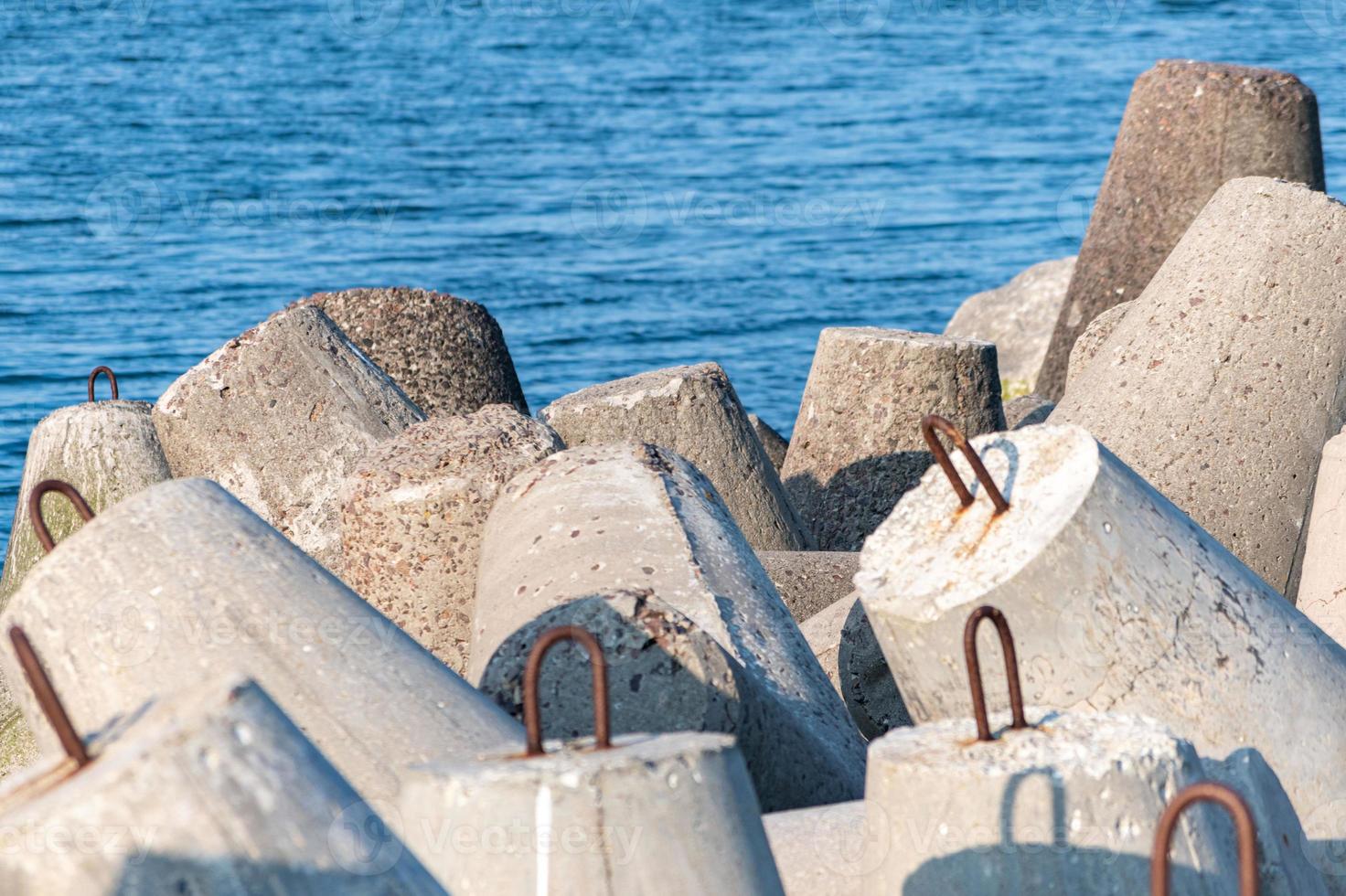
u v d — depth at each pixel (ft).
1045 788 44.83
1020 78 597.11
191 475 97.60
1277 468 88.38
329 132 492.13
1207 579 56.18
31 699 55.62
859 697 82.28
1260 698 55.36
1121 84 572.10
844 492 116.67
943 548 55.77
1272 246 91.15
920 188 409.69
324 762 39.27
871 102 548.72
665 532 72.59
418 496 81.35
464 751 55.11
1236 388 89.25
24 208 368.48
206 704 37.73
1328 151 411.54
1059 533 53.78
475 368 124.16
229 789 36.99
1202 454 88.69
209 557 57.26
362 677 56.34
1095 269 160.56
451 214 383.45
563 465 76.69
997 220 371.97
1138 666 53.93
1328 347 89.66
